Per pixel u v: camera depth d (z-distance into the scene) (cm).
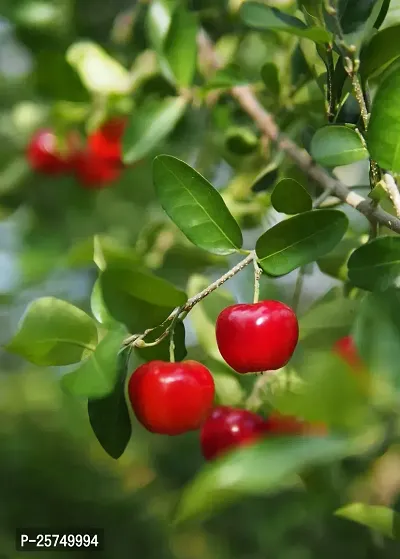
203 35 47
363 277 30
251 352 30
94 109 49
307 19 34
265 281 43
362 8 32
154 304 31
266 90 44
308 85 41
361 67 32
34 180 69
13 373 104
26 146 63
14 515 77
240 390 37
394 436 25
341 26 33
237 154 45
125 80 49
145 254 49
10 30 55
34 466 81
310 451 23
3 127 67
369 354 25
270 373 34
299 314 39
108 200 72
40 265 61
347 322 36
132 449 85
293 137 41
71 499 79
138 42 51
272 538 60
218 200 31
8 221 71
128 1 55
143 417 32
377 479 38
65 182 71
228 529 68
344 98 33
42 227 71
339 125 32
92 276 63
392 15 42
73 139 55
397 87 29
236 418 34
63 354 32
